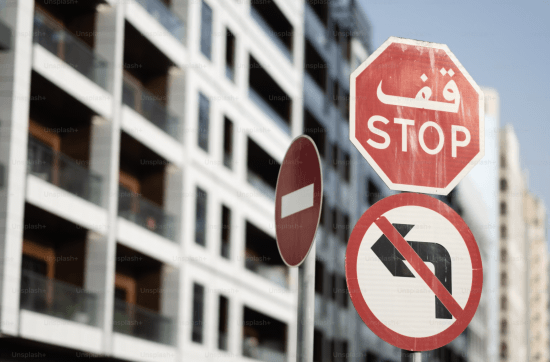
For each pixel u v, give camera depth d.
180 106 31.30
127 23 27.95
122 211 27.86
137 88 29.91
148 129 28.52
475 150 3.97
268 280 37.31
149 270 29.91
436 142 3.97
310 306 4.15
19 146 21.52
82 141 26.28
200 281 31.38
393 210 3.69
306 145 4.34
